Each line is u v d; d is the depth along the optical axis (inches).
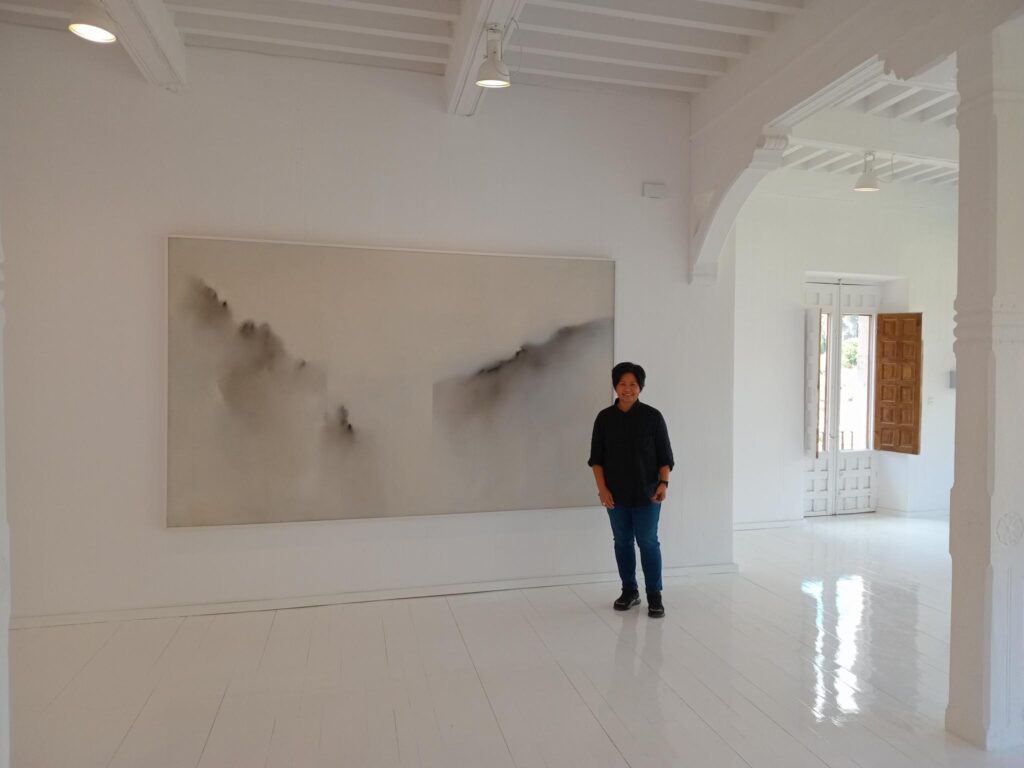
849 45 135.5
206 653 145.8
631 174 195.2
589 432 189.8
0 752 75.2
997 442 109.3
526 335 184.9
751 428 269.1
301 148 172.2
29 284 158.9
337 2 143.8
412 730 116.0
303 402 170.7
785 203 272.7
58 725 117.0
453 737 113.9
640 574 197.3
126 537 164.6
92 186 161.6
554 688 131.1
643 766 106.1
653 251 197.5
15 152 157.8
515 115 186.2
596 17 159.9
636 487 169.3
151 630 158.1
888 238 284.7
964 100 112.0
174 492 164.1
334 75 174.1
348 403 173.3
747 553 230.4
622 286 195.2
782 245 272.5
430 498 179.2
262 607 170.4
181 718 119.4
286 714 121.0
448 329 179.3
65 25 159.0
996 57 106.7
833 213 278.5
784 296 273.1
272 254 168.2
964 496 113.5
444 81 178.5
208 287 164.9
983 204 109.6
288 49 170.6
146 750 109.7
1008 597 110.9
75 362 161.6
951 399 293.7
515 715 121.0
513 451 184.4
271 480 169.3
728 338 203.8
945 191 291.3
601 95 192.5
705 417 202.5
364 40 166.1
